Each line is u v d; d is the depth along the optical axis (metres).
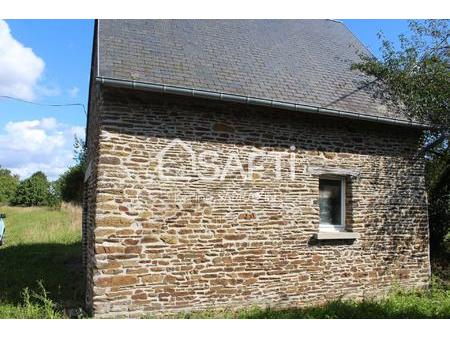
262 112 8.42
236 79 8.42
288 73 9.51
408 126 9.59
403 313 7.36
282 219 8.42
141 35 8.80
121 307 7.03
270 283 8.21
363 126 9.51
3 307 7.29
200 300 7.60
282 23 12.28
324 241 8.85
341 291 8.92
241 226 8.04
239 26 11.07
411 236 9.91
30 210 35.94
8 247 15.32
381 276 9.42
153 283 7.27
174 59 8.33
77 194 31.88
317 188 8.83
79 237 17.81
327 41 12.09
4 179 51.44
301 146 8.74
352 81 10.28
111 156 7.16
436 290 9.69
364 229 9.30
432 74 10.42
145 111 7.47
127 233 7.16
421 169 10.22
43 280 9.72
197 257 7.63
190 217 7.64
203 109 7.93
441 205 12.25
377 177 9.58
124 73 7.24
